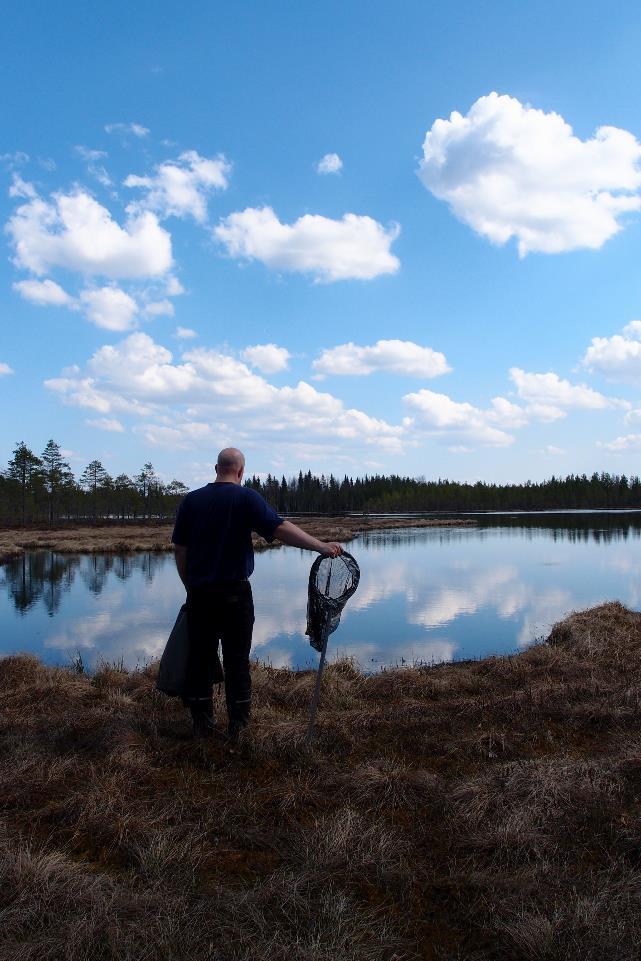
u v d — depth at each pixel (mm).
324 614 4445
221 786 3781
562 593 16781
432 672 7297
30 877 2723
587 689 5961
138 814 3361
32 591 19219
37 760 4098
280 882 2740
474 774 4051
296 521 83938
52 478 72625
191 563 4406
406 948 2400
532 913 2549
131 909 2545
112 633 12594
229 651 4449
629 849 3012
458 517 97812
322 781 3836
